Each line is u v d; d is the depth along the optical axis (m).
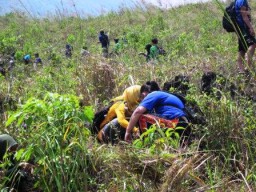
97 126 8.78
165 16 27.94
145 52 17.75
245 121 7.35
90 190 6.66
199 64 11.05
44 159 6.52
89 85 10.55
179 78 9.60
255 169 6.80
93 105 9.93
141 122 7.95
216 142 7.27
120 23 31.59
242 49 10.30
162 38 20.20
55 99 6.81
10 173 6.70
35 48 26.97
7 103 9.38
